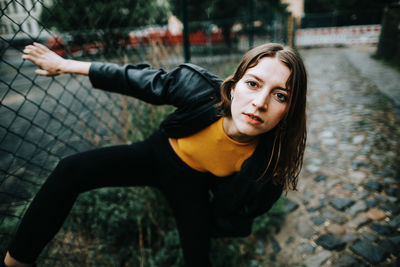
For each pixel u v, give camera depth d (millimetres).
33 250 1028
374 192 2471
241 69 961
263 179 1197
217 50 4887
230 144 1141
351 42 14383
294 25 12555
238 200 1283
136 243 1896
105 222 1776
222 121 1113
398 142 3301
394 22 8203
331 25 16484
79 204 1687
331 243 1989
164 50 2061
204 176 1350
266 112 903
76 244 1639
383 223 2125
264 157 1166
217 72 3848
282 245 2016
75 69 1152
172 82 1146
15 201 1534
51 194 1053
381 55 8898
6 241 1349
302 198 2479
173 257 1785
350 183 2623
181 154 1281
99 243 1720
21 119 1934
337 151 3227
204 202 1346
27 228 1020
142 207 1911
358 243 1968
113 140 1945
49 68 1153
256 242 2043
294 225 2184
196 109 1134
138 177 1276
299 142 1126
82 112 2117
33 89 2264
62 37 1605
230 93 1052
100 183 1177
